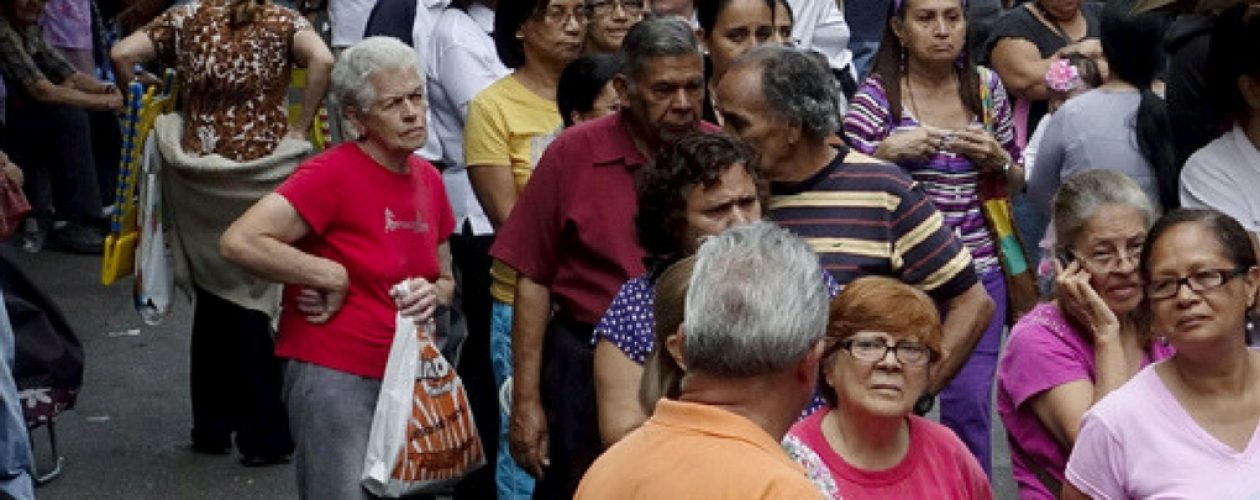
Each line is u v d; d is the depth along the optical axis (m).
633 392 5.94
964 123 8.20
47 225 14.46
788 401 4.32
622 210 6.50
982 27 12.38
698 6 8.09
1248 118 6.88
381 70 7.19
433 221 7.50
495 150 8.21
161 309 9.70
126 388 11.31
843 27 10.67
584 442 6.55
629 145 6.54
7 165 9.00
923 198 6.43
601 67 7.62
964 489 5.48
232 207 9.53
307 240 7.28
